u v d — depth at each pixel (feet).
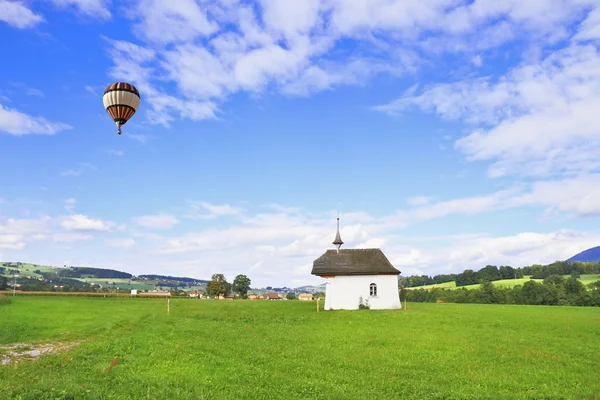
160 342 83.82
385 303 177.37
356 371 65.46
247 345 84.28
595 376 64.59
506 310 171.73
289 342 89.86
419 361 72.95
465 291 381.40
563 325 122.83
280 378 58.29
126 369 59.47
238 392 50.11
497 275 484.74
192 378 55.47
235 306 179.32
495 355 78.79
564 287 345.72
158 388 50.03
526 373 65.57
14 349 73.87
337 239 199.41
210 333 99.60
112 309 153.48
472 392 55.06
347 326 116.67
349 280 178.60
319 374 62.44
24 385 46.42
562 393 55.31
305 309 168.66
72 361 63.21
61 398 42.68
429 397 52.47
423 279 565.12
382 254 189.78
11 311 129.08
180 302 200.34
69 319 117.29
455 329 110.93
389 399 50.65
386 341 91.50
